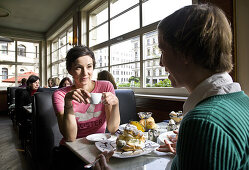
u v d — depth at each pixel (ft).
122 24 10.76
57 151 3.74
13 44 21.90
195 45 1.23
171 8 7.44
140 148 2.56
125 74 10.51
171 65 1.41
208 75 1.30
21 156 7.99
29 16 17.90
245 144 0.97
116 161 2.35
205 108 1.05
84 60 3.85
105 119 4.16
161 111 7.10
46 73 23.41
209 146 0.91
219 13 1.28
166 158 2.41
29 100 10.75
